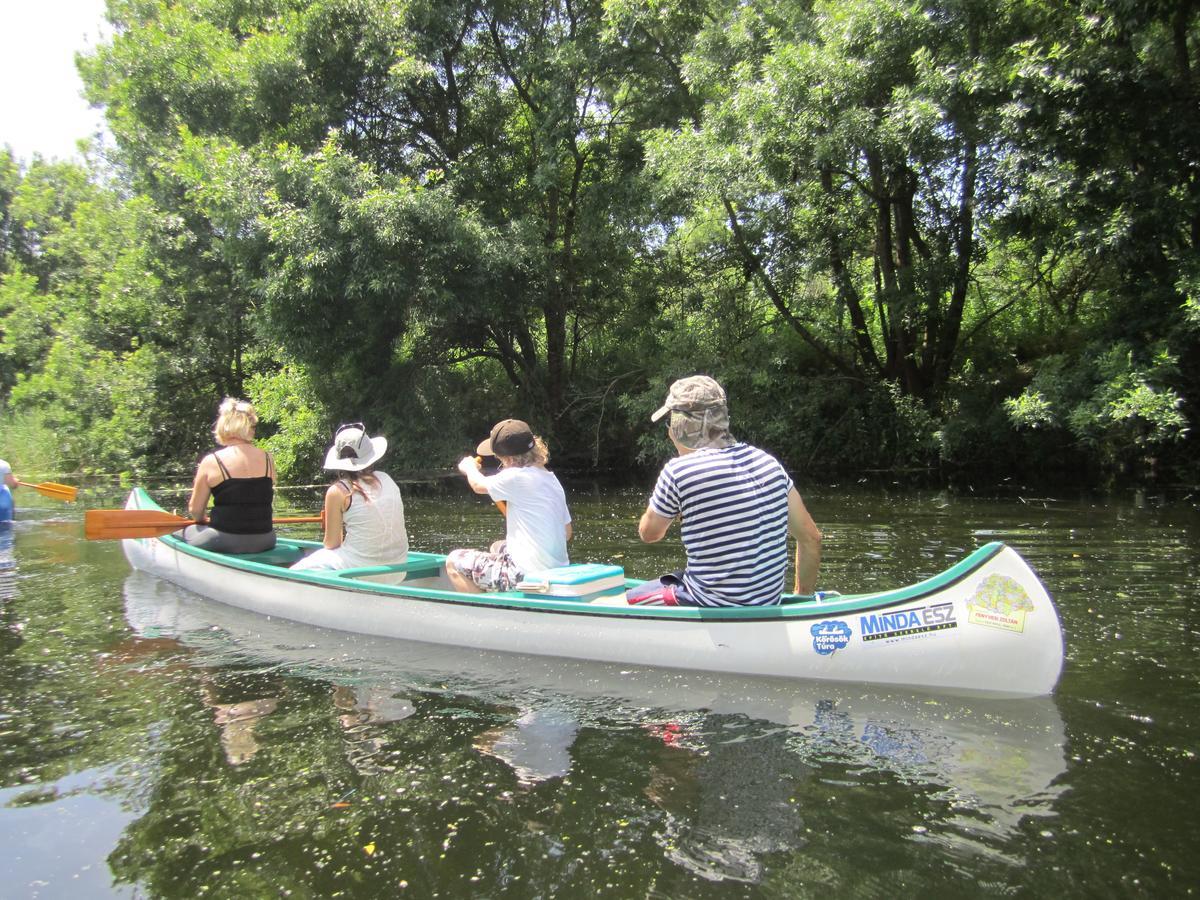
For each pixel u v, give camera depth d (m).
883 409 12.59
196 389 16.52
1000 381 11.95
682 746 2.92
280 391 14.09
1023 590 3.28
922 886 2.09
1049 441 11.13
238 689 3.63
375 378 13.75
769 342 12.34
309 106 13.49
